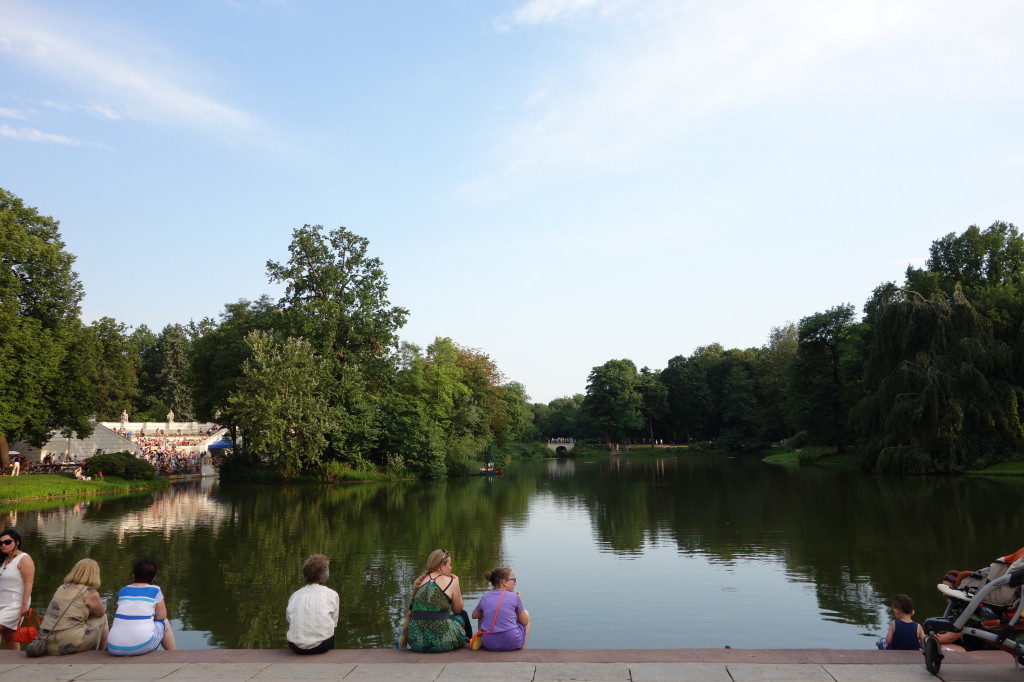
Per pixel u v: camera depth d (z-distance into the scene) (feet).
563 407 514.68
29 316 135.13
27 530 86.58
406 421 185.16
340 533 85.51
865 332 204.23
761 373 372.38
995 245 199.72
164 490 147.23
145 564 27.43
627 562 67.05
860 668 22.07
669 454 354.54
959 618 22.45
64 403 138.92
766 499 119.24
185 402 353.92
